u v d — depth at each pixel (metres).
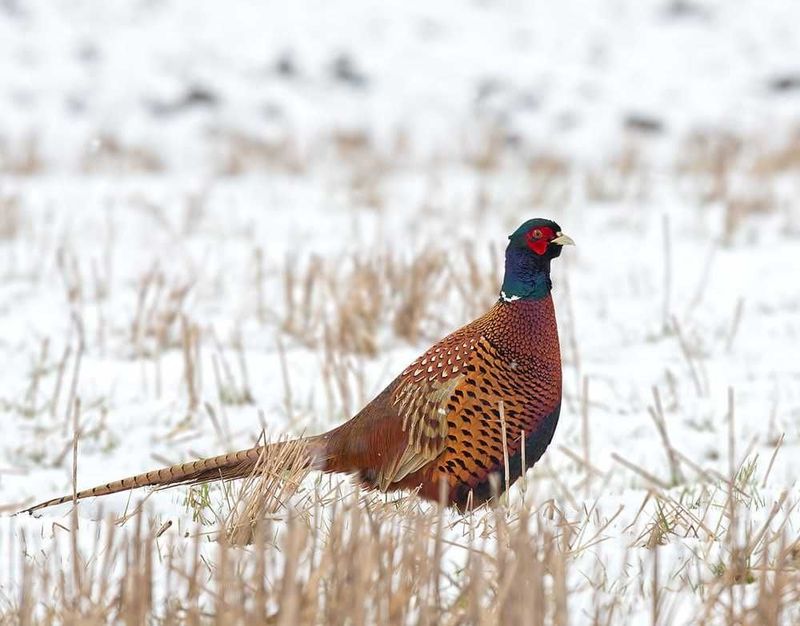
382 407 9.85
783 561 7.58
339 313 16.06
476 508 9.74
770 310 17.67
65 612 7.07
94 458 12.52
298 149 34.25
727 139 33.19
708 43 45.88
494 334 9.49
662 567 8.30
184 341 14.57
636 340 16.53
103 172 31.48
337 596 7.05
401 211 25.98
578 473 11.87
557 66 43.56
